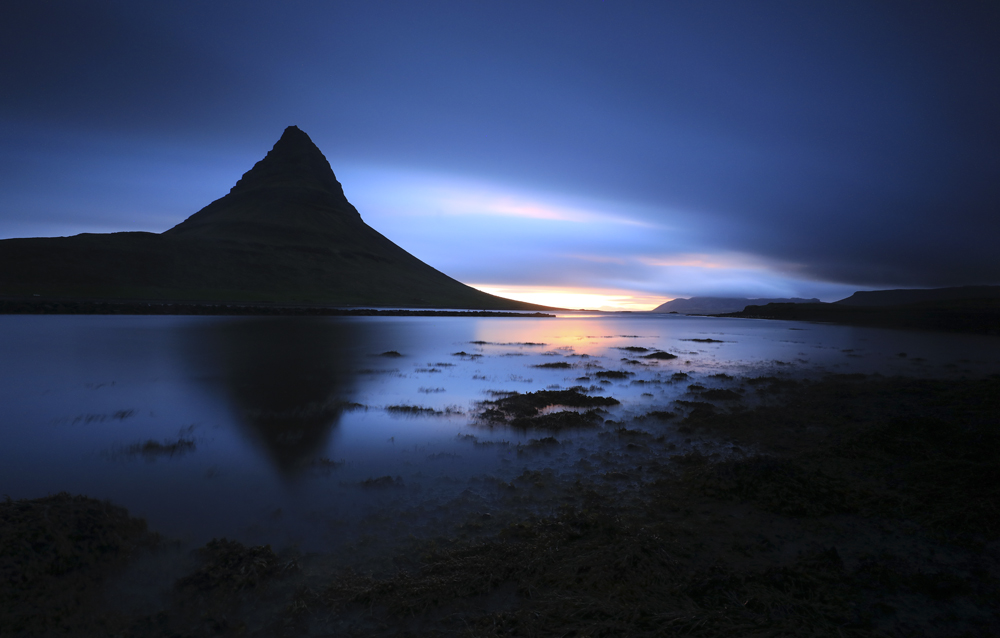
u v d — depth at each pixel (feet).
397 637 10.50
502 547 14.05
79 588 11.96
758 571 12.84
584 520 15.64
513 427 27.81
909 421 25.99
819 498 17.22
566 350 73.77
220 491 18.43
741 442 25.39
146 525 15.48
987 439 22.52
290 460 21.91
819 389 41.11
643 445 24.84
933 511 16.25
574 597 11.85
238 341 72.02
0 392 35.37
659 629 10.57
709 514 16.55
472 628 10.76
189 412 30.30
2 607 10.85
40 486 18.80
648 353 71.72
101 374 42.88
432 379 44.27
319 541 14.67
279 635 10.63
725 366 57.31
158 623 10.93
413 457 22.54
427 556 13.70
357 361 54.90
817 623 10.82
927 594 11.92
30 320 100.48
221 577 12.40
